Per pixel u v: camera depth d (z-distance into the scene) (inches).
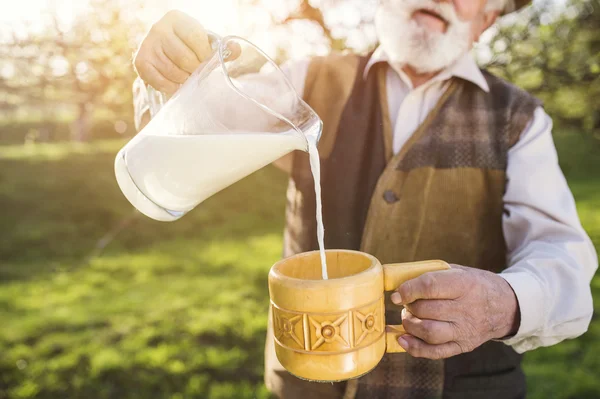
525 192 47.9
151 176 34.7
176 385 108.2
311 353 30.4
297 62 58.9
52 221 229.3
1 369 113.7
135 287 161.3
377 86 54.6
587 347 120.5
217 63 34.2
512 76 128.8
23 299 152.8
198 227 225.5
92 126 256.8
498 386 52.5
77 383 108.7
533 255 43.3
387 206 50.4
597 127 148.8
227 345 123.6
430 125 50.8
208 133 33.5
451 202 50.2
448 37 50.0
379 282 31.7
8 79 107.6
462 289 33.4
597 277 159.3
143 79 41.1
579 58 134.3
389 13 52.4
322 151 55.3
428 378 50.9
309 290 29.7
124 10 101.7
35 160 291.3
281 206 250.7
